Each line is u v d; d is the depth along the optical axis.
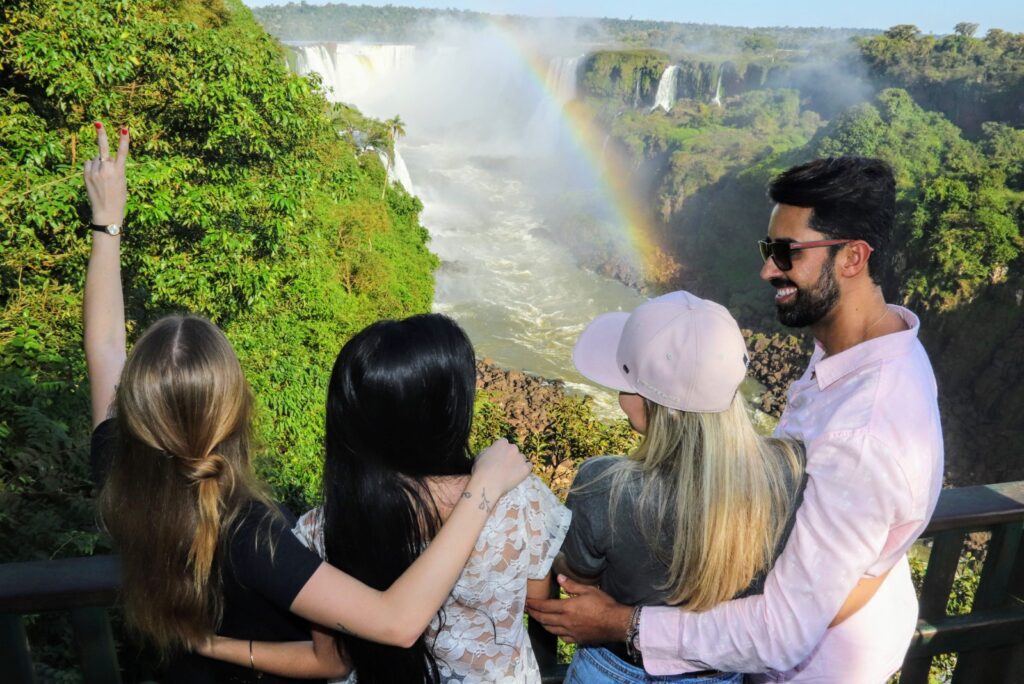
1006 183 52.53
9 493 5.77
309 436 15.35
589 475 1.64
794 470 1.57
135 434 1.35
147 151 11.36
